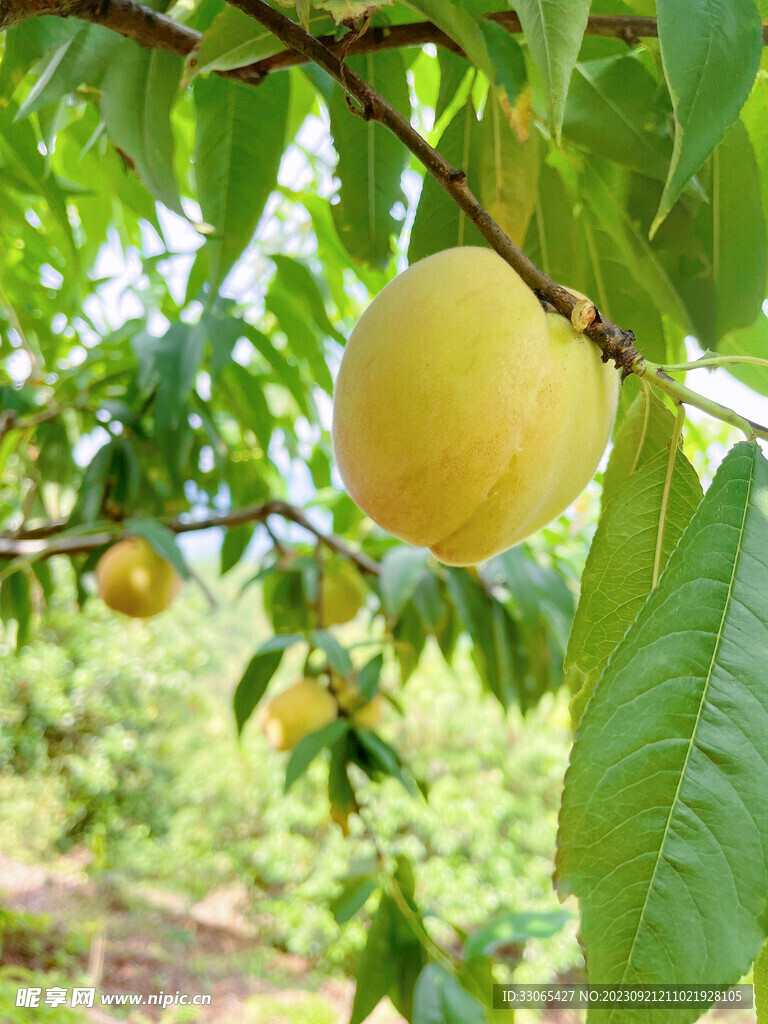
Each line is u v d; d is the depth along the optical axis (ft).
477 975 1.26
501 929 1.33
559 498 0.61
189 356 1.47
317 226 1.48
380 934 1.26
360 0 0.54
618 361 0.56
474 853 5.99
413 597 1.70
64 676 6.61
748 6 0.46
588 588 0.58
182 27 0.69
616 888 0.39
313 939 5.86
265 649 1.46
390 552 1.45
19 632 1.83
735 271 0.75
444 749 6.44
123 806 6.81
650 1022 0.37
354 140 0.90
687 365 0.55
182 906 6.40
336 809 1.42
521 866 6.07
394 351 0.55
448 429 0.54
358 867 1.34
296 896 6.02
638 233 0.78
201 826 6.86
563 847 0.40
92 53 0.82
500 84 0.55
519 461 0.56
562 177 0.84
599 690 0.42
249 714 1.51
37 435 1.91
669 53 0.44
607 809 0.40
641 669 0.42
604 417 0.60
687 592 0.44
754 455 0.48
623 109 0.73
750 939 0.37
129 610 1.83
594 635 0.58
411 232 0.84
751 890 0.38
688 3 0.45
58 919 5.29
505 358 0.54
